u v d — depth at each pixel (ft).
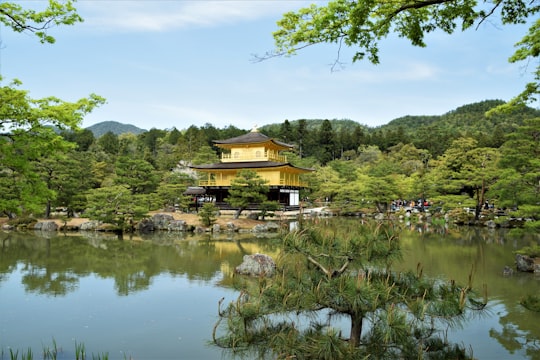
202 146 290.76
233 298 51.88
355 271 26.76
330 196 233.35
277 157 194.90
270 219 156.35
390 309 22.57
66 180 140.46
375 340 25.02
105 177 203.82
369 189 178.09
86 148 320.50
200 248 95.55
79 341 37.93
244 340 24.86
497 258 80.69
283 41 26.18
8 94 36.14
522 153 80.79
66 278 63.72
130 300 51.37
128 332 40.19
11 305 49.32
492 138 274.16
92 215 126.21
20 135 37.73
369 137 386.93
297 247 25.89
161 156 295.48
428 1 23.30
